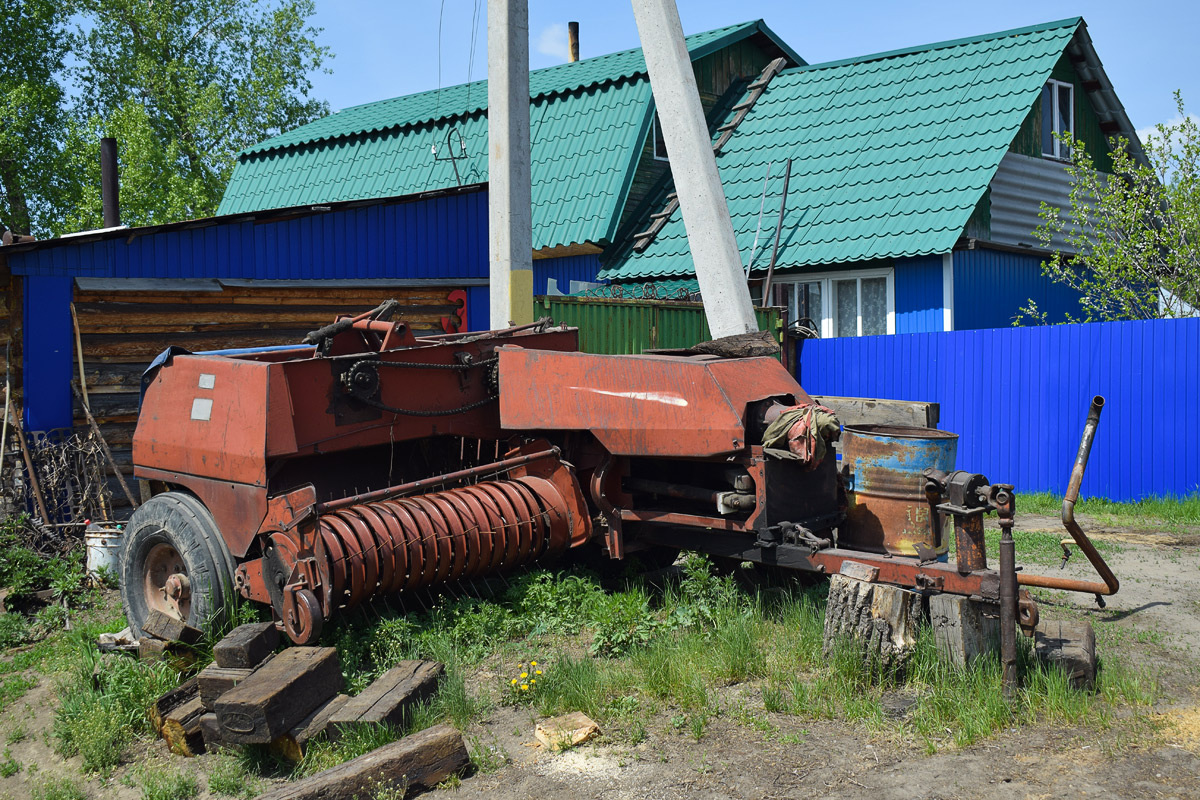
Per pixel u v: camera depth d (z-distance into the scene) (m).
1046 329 11.50
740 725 4.80
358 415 6.30
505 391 6.74
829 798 4.04
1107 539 8.93
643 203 17.00
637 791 4.20
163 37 32.34
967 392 12.11
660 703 5.09
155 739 5.13
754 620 6.01
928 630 5.20
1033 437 11.63
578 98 18.17
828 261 13.68
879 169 14.64
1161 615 6.46
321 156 20.48
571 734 4.66
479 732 4.88
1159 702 4.93
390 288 12.28
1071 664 5.10
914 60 16.45
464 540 6.06
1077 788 4.04
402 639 5.71
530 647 5.96
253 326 10.92
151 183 27.58
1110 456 11.11
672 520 6.23
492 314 10.15
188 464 6.26
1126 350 10.96
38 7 28.72
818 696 5.02
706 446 5.81
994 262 14.05
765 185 15.62
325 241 11.73
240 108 33.28
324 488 6.62
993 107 14.45
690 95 9.35
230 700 4.56
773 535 5.74
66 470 8.99
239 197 21.00
